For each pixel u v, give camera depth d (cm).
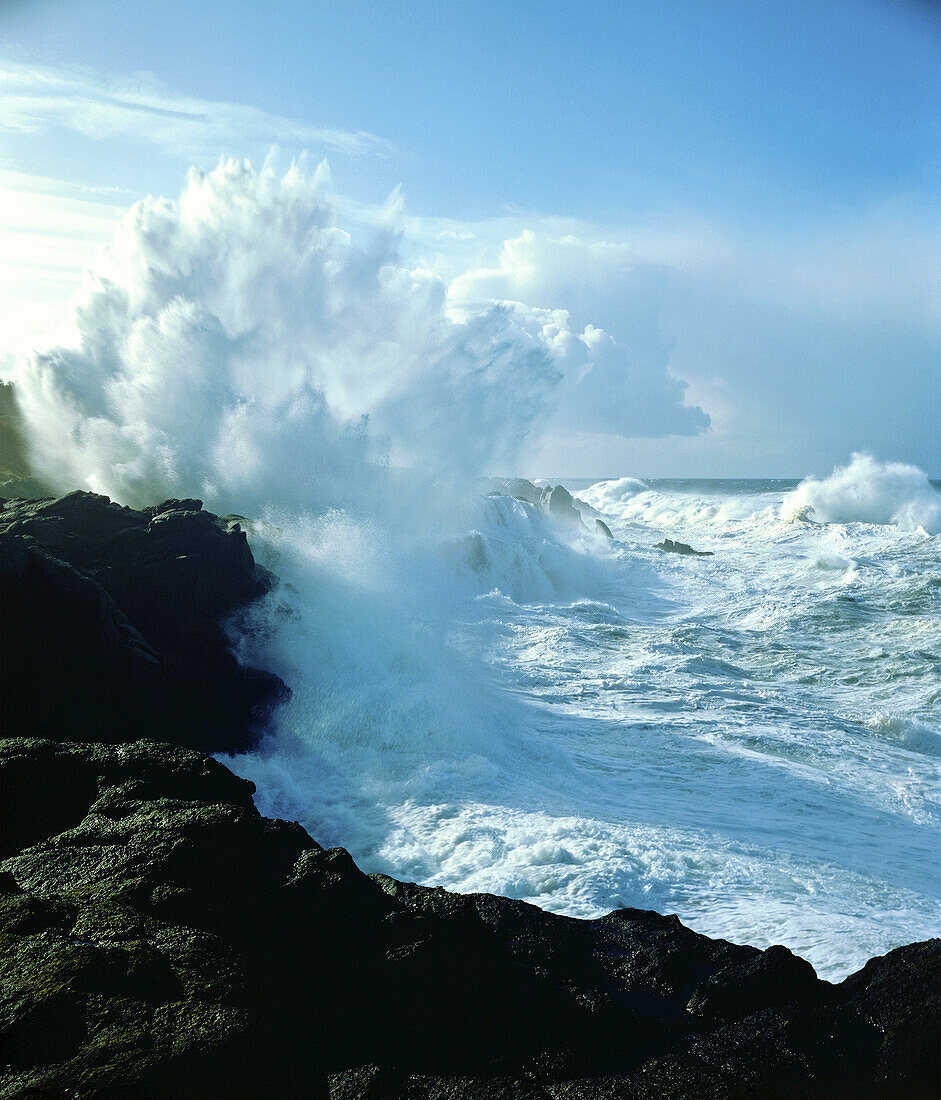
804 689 1476
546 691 1360
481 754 1023
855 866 774
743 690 1420
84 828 505
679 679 1461
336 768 955
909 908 686
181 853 459
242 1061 312
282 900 430
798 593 2323
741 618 2067
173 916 410
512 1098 313
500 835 772
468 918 439
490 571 2195
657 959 445
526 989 395
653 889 682
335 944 406
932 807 945
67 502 1138
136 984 342
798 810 916
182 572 1106
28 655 897
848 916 649
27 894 405
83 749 628
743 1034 355
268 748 992
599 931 505
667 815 873
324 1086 324
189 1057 304
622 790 948
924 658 1628
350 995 376
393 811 840
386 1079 322
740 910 646
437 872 698
